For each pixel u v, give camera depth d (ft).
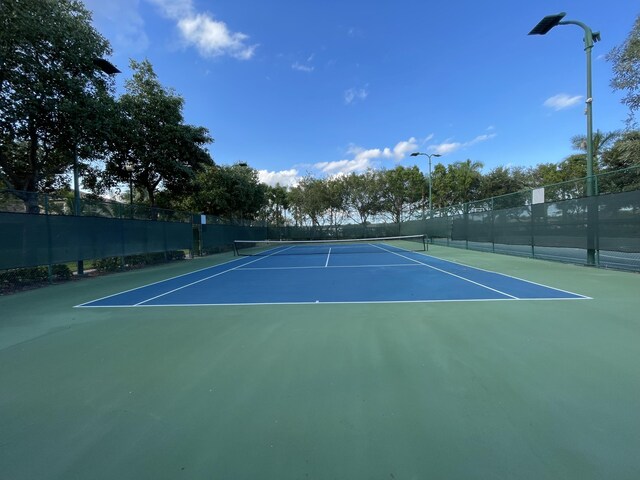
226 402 11.01
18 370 13.82
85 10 45.62
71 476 7.84
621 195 33.76
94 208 45.88
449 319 19.39
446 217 84.58
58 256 39.11
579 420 9.46
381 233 141.18
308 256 69.97
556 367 12.81
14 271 35.65
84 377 13.10
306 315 21.26
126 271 50.16
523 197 52.01
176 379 12.75
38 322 21.16
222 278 39.86
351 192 145.79
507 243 55.36
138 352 15.57
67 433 9.55
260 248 104.88
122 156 61.57
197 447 8.81
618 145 62.34
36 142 44.73
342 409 10.41
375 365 13.44
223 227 89.25
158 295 29.53
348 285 32.12
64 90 41.81
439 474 7.63
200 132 71.00
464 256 58.03
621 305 21.61
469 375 12.34
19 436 9.46
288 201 156.04
